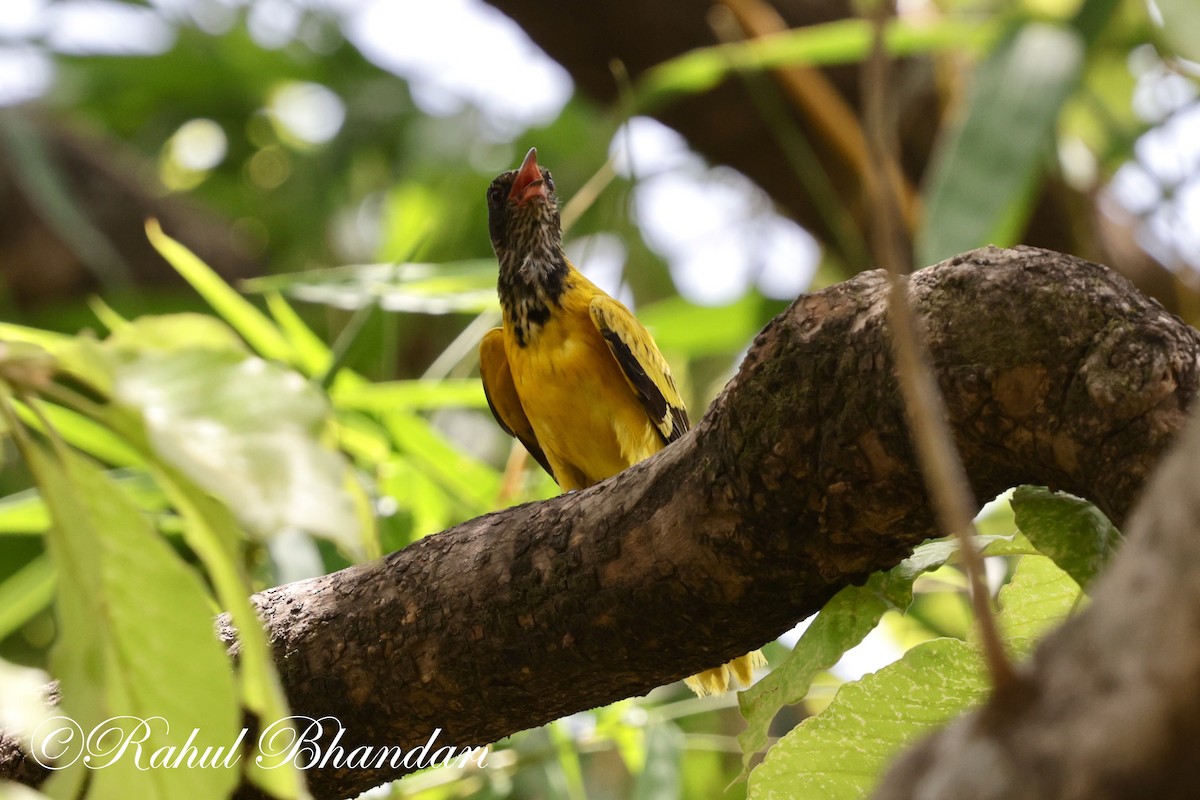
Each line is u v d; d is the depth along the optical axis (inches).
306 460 77.6
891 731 132.4
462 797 140.6
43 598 142.3
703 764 147.0
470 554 134.8
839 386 124.2
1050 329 114.9
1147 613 60.1
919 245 140.4
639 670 134.6
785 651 143.7
